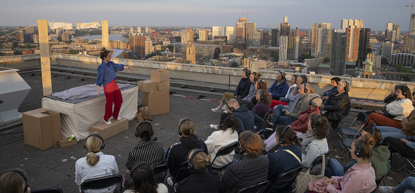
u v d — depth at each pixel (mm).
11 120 6617
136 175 2447
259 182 3197
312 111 5121
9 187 2287
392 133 4809
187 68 11141
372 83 8320
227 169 3197
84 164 3354
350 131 5285
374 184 3109
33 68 13344
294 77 6977
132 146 5672
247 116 5027
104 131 5898
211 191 2928
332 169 3885
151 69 12062
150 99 7281
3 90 6270
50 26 7176
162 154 3773
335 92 6688
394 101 5527
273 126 5891
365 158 3094
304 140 4184
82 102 5820
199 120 7180
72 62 13961
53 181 4406
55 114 5566
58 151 5422
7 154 5250
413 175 4633
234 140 4086
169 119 7199
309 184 3539
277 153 3500
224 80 10641
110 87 5941
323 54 110500
